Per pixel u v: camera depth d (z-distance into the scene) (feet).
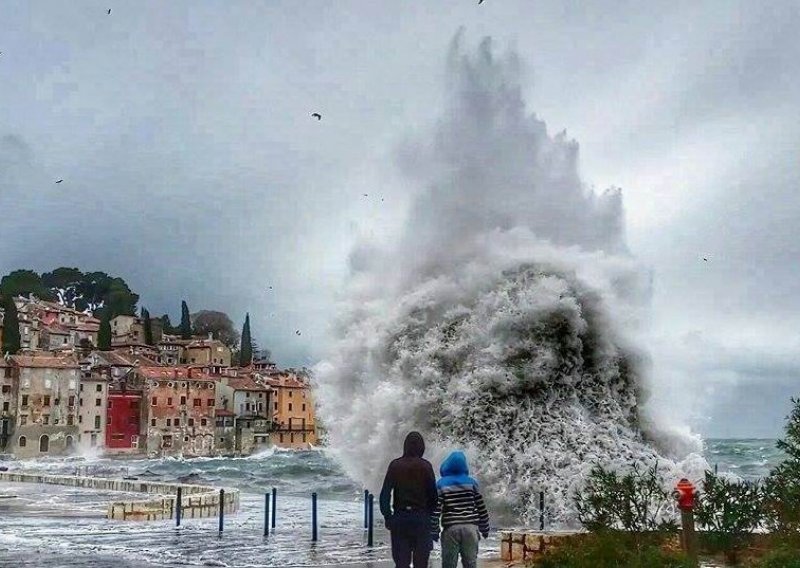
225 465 316.81
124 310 615.57
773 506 42.11
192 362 565.12
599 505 44.14
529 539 44.57
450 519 32.68
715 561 39.78
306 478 177.17
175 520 77.87
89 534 64.59
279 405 524.93
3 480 151.43
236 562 48.91
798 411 44.14
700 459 68.90
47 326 510.58
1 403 405.80
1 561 49.06
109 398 444.55
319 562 48.80
